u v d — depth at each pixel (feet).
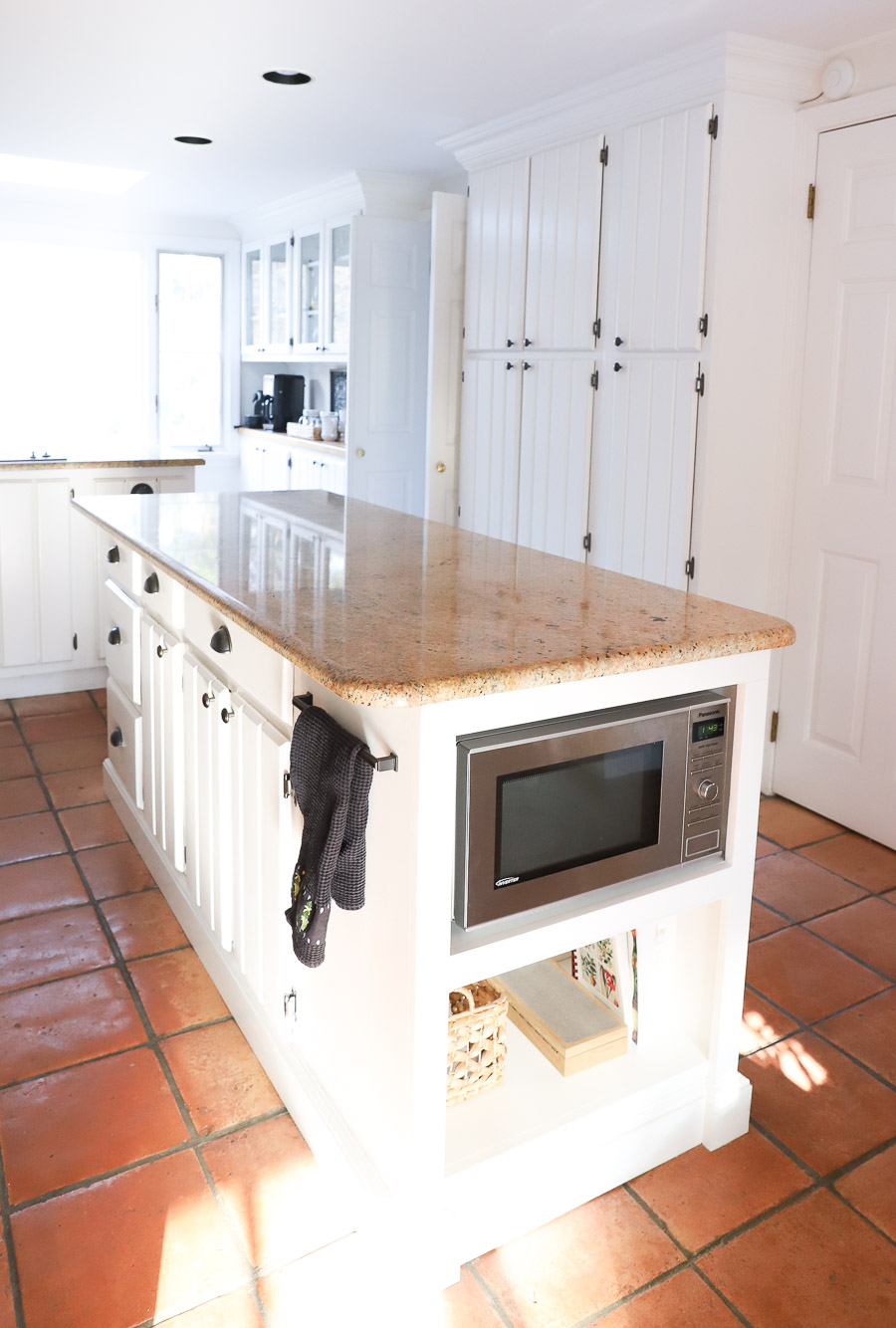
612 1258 5.41
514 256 12.93
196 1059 6.88
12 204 20.20
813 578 10.73
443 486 14.60
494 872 4.87
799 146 10.18
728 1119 6.22
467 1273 5.31
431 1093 4.85
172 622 7.90
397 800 4.68
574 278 11.87
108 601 10.32
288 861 5.96
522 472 13.19
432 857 4.59
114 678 10.30
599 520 11.99
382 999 5.02
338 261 17.49
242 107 12.54
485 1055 5.76
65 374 21.56
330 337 18.01
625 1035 6.17
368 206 16.57
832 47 9.70
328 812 4.91
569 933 5.18
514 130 12.49
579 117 11.47
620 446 11.45
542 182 12.28
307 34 9.79
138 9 9.24
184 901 8.27
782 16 8.93
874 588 10.10
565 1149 5.58
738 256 10.11
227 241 22.12
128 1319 4.99
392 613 5.62
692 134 10.09
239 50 10.33
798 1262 5.41
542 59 10.31
